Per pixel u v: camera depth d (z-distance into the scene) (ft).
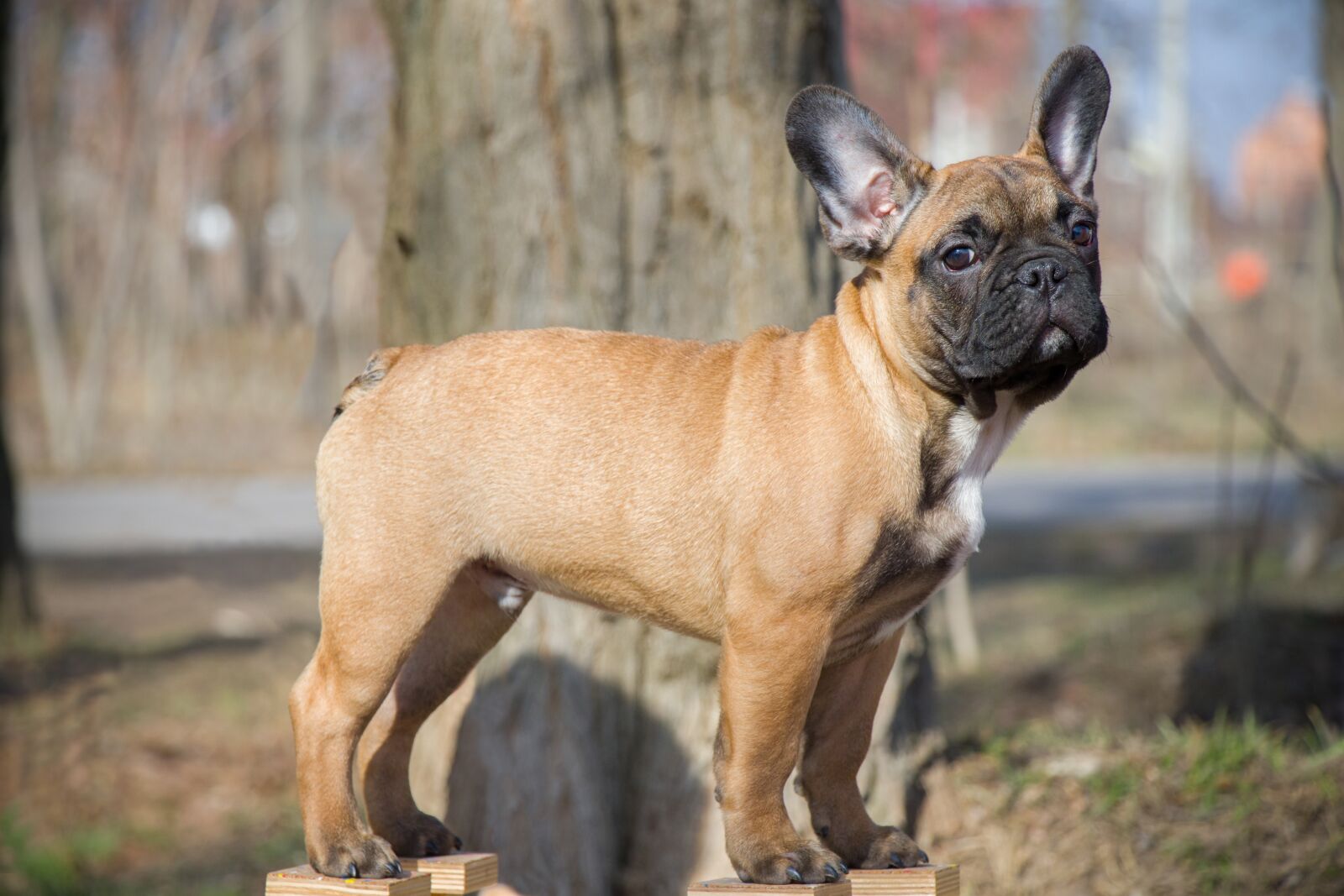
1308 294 127.95
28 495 91.91
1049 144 20.63
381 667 19.54
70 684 46.14
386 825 21.20
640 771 26.20
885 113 68.28
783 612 18.24
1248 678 35.14
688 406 19.70
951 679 42.65
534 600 25.68
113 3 110.52
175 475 99.14
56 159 124.47
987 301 18.01
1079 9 80.43
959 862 26.17
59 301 132.77
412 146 26.89
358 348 114.62
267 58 128.47
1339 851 24.98
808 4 26.76
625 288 26.04
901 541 18.56
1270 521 69.97
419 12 26.86
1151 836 26.25
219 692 45.03
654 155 26.07
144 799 37.55
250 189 128.26
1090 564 63.00
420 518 19.77
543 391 20.10
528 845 25.30
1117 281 119.14
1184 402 116.47
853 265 28.12
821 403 18.80
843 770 20.31
